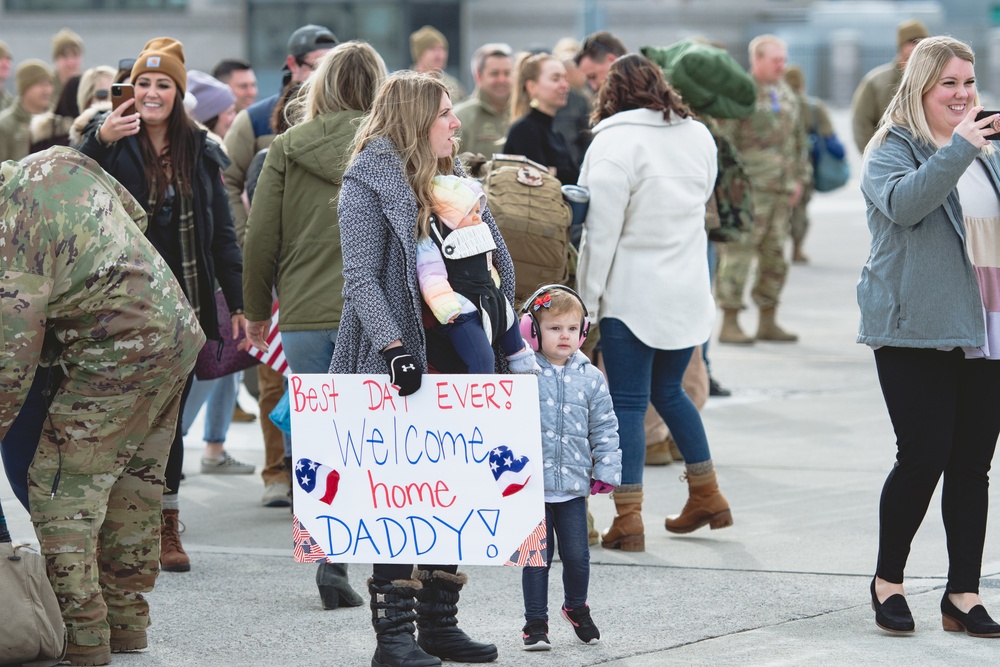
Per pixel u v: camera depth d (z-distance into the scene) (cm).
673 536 1895
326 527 1317
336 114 1593
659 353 1839
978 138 1338
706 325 1833
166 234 1653
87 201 1303
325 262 1597
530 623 1421
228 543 1883
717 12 11919
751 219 2166
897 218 1396
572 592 1434
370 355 1306
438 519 1305
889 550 1468
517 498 1298
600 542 1862
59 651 1306
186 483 2245
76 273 1284
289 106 1845
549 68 2175
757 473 2250
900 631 1455
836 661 1373
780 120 3447
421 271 1287
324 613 1567
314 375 1308
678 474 2284
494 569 1773
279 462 2102
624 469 1809
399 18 10575
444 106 1309
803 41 12044
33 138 2466
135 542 1402
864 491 2125
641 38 11525
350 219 1289
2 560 1279
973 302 1402
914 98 1440
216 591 1653
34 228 1278
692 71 2142
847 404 2822
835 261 5216
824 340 3603
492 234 1381
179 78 1628
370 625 1523
